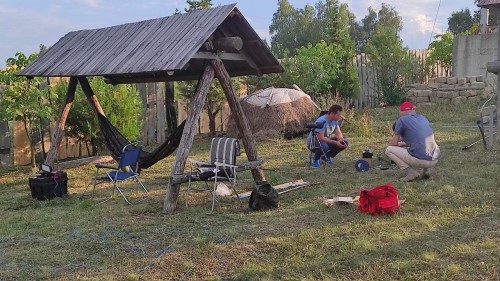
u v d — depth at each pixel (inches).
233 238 217.6
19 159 440.5
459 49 800.3
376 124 575.2
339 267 181.6
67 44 367.2
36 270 191.3
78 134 455.8
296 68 634.2
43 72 334.3
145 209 271.3
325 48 677.3
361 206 246.8
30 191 337.7
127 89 481.1
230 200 285.6
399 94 777.6
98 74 288.2
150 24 319.3
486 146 403.9
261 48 304.3
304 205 268.4
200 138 559.2
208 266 189.6
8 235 236.4
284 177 344.5
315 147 376.2
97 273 186.7
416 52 927.7
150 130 540.4
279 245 205.3
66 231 240.4
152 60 265.6
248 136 298.7
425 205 253.6
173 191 267.7
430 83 733.3
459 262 180.1
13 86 392.5
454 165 344.2
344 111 563.5
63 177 314.3
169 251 206.1
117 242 220.5
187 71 354.6
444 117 612.1
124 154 292.2
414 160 299.7
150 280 179.3
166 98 543.5
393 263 181.2
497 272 169.9
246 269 182.7
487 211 235.9
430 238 204.8
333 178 332.5
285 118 514.0
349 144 468.4
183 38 272.8
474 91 689.6
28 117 410.6
